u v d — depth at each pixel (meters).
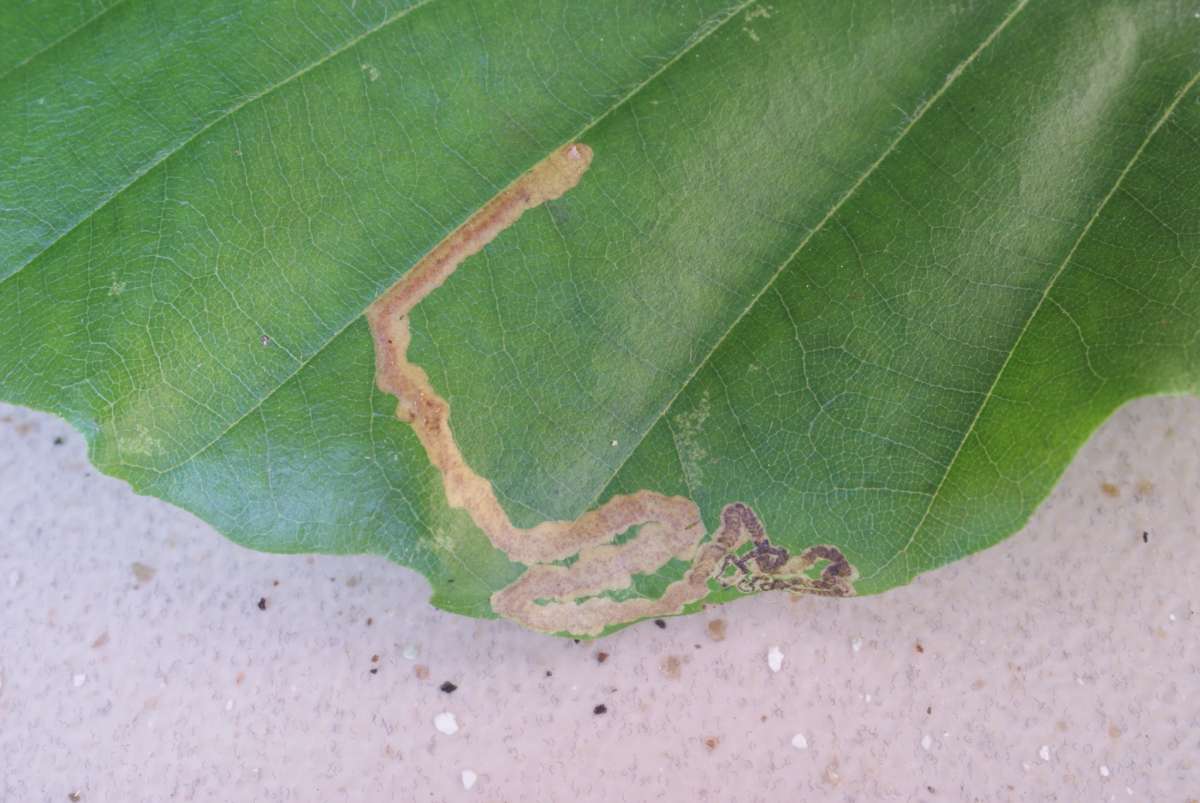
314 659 0.07
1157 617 0.07
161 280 0.06
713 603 0.06
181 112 0.06
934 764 0.07
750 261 0.06
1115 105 0.06
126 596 0.07
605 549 0.06
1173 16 0.05
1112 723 0.07
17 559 0.07
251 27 0.06
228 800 0.07
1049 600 0.07
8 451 0.07
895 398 0.06
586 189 0.06
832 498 0.06
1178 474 0.07
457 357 0.06
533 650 0.07
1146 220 0.06
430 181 0.06
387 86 0.06
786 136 0.06
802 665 0.07
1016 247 0.06
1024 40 0.06
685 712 0.07
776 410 0.06
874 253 0.06
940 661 0.07
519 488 0.06
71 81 0.05
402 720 0.07
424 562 0.06
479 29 0.06
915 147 0.06
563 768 0.07
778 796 0.07
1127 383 0.06
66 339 0.06
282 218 0.06
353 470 0.06
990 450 0.06
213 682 0.07
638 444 0.06
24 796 0.07
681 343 0.06
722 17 0.06
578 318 0.06
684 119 0.06
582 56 0.06
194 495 0.06
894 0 0.06
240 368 0.06
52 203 0.06
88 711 0.07
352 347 0.06
